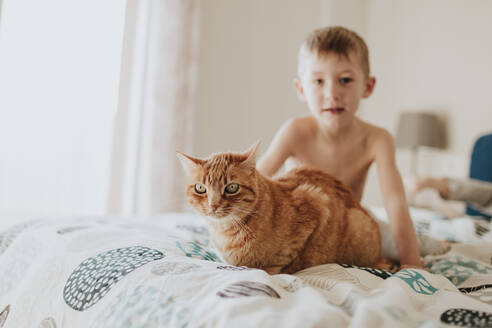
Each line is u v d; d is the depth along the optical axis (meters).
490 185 2.01
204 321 0.47
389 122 3.22
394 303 0.49
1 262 0.94
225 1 3.02
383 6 3.29
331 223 0.89
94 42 2.43
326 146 1.28
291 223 0.83
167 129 2.64
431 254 1.13
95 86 2.44
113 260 0.70
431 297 0.64
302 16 3.33
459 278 0.84
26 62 2.24
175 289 0.56
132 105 2.59
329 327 0.43
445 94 2.86
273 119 3.25
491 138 2.48
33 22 2.26
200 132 2.95
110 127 2.50
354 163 1.28
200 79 2.94
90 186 2.47
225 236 0.84
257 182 0.85
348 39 1.18
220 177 0.82
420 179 2.03
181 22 2.67
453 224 1.60
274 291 0.54
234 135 3.09
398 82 3.17
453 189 1.99
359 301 0.51
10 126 2.22
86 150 2.44
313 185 0.96
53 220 1.14
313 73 1.18
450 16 2.83
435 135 2.73
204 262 0.69
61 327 0.61
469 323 0.51
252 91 3.15
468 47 2.73
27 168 2.27
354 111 1.21
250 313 0.46
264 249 0.81
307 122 1.31
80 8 2.38
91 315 0.58
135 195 2.61
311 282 0.69
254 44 3.15
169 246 0.79
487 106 2.62
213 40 2.98
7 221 2.23
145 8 2.60
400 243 1.04
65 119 2.37
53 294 0.69
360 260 0.94
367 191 3.32
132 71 2.59
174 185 2.66
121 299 0.57
